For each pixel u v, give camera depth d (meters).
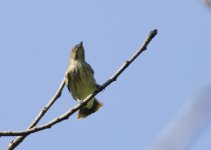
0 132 8.22
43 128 8.43
